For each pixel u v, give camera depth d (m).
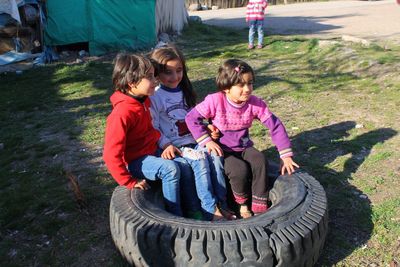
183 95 3.68
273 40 12.31
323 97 6.59
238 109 3.40
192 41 13.52
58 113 6.73
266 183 3.35
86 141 5.43
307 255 2.73
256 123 5.55
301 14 21.17
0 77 9.30
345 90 6.86
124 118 3.10
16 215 3.81
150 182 3.41
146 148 3.36
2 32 10.13
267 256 2.60
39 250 3.33
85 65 10.01
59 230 3.54
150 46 12.24
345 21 17.23
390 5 23.69
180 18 15.34
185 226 2.72
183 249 2.62
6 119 6.64
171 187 3.19
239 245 2.58
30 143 5.52
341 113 5.81
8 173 4.70
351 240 3.20
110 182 4.27
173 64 3.50
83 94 7.75
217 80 3.33
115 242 3.01
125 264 3.04
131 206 3.01
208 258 2.60
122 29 11.70
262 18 11.21
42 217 3.74
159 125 3.62
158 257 2.70
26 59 10.48
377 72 7.55
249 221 2.75
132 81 3.11
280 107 6.28
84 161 4.83
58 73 9.39
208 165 3.38
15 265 3.18
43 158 5.00
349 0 29.64
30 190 4.24
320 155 4.57
